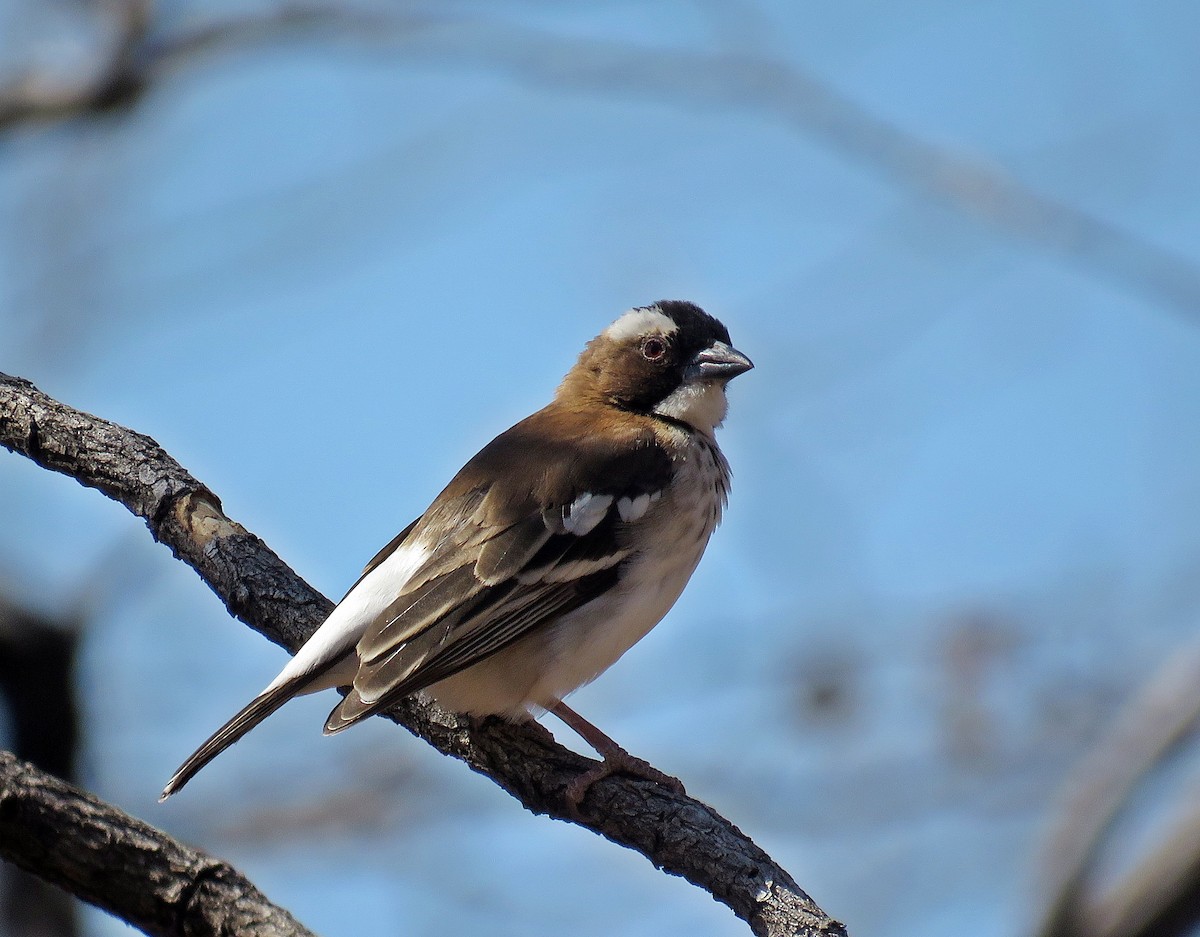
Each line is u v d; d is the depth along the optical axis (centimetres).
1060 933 1232
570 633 1097
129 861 716
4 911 1215
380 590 1053
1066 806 1283
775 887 863
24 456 1063
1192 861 1205
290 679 1000
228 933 712
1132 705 1307
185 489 1061
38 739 1292
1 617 1277
